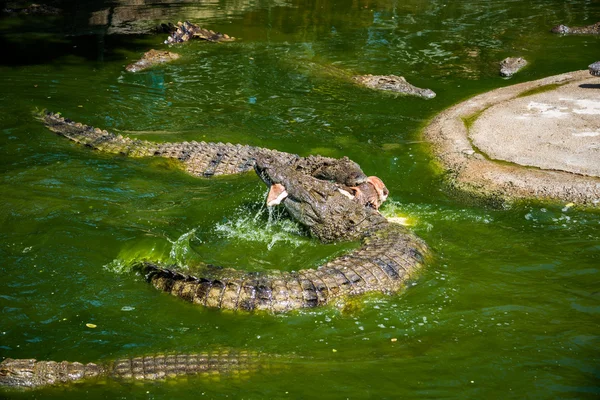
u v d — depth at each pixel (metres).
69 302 5.61
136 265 6.21
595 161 7.88
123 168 8.62
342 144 9.31
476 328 5.16
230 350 4.91
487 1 19.33
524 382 4.48
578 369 4.60
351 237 6.84
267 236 6.95
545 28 15.82
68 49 14.79
